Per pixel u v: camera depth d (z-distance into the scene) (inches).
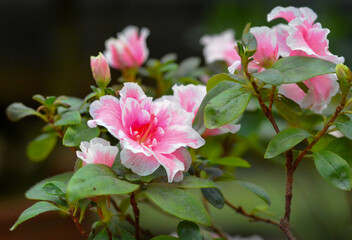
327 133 29.6
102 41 106.6
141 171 27.0
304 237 49.3
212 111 27.6
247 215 33.2
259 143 39.8
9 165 79.8
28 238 47.3
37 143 34.4
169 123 27.7
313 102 28.4
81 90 90.4
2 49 107.6
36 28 107.0
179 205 26.6
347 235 40.4
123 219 31.2
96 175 26.2
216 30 56.7
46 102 30.4
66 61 68.2
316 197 51.0
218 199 28.8
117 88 33.6
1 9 106.8
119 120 27.3
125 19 110.0
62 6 68.3
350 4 75.1
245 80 28.2
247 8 56.5
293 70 27.5
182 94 28.7
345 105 28.0
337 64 27.3
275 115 36.1
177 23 111.9
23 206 49.8
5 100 106.5
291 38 27.6
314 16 28.5
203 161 30.2
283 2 65.7
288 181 28.5
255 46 27.9
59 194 27.7
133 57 35.3
